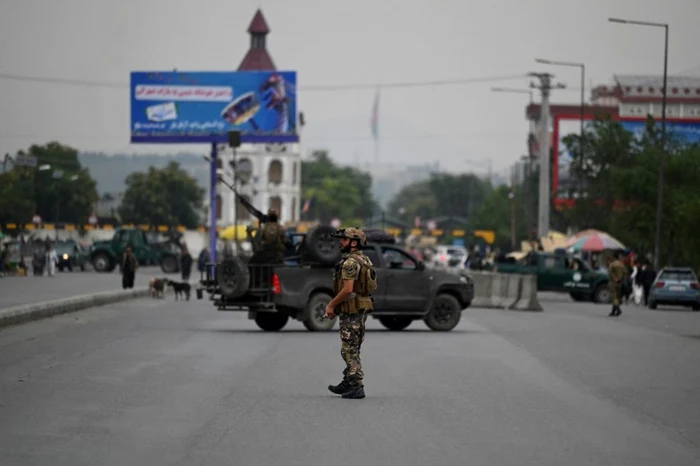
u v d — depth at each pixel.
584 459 26.53
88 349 53.09
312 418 32.12
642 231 164.12
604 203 190.00
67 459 25.55
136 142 169.00
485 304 105.25
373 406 34.81
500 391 39.03
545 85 166.00
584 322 83.12
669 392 39.72
